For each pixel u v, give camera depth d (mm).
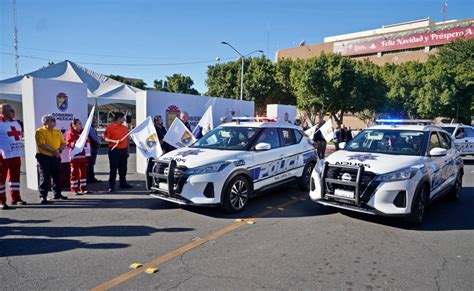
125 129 8039
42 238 4699
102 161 13109
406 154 5930
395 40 55844
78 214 5883
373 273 3738
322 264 3949
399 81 33531
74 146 7406
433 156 5906
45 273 3646
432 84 31141
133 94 20594
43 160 6551
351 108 30766
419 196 5312
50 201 6785
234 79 36000
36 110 7566
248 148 6566
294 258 4102
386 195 5059
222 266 3855
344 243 4629
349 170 5363
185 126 8820
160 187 6043
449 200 7461
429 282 3553
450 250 4441
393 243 4660
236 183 6094
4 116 6246
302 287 3404
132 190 7910
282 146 7348
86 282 3459
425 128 6477
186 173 5723
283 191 7980
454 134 14594
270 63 35000
